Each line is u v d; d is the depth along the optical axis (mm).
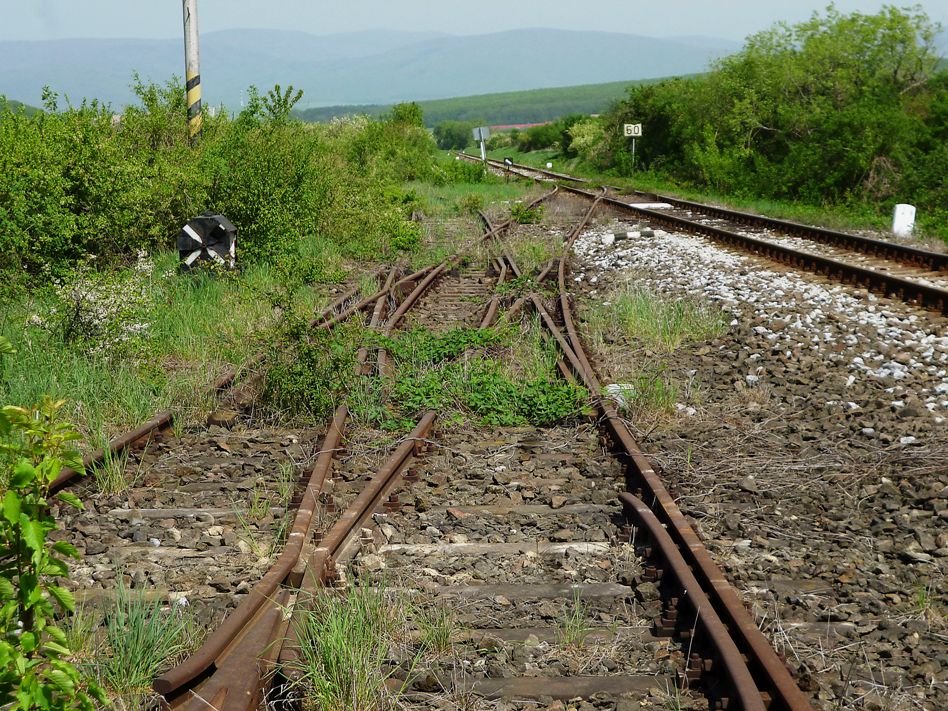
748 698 3814
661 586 5184
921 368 10031
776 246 18625
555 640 4688
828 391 9281
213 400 9023
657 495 6270
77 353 10125
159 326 11438
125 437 7633
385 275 16984
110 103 18094
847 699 4117
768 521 6312
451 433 8297
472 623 4855
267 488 6934
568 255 20141
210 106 22672
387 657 4488
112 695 4164
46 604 3465
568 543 5938
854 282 15195
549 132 113688
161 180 16422
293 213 19531
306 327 9359
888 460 7355
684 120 49719
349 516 5914
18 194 13414
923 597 5109
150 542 5996
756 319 12578
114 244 15305
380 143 43281
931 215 28672
